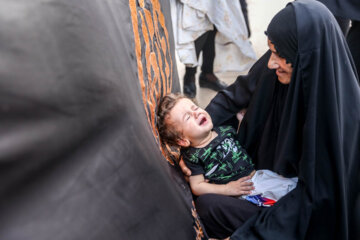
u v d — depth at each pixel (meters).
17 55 0.37
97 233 0.49
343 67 0.99
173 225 0.80
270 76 1.17
